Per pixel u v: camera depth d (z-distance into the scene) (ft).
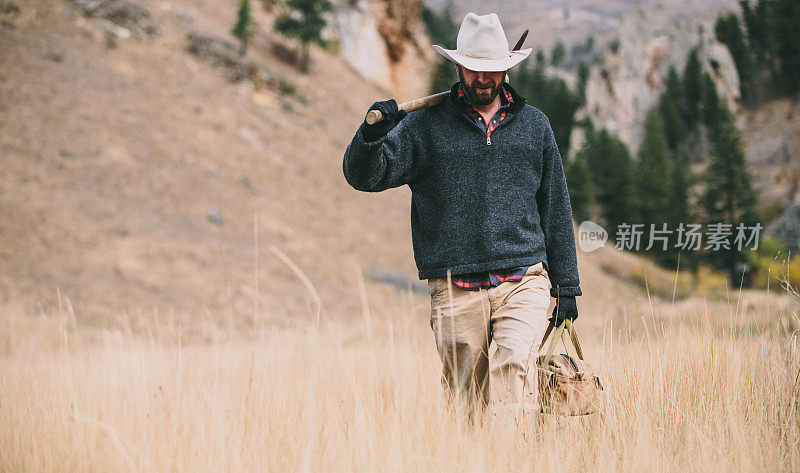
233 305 85.87
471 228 9.00
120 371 11.97
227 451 6.83
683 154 323.16
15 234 90.74
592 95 383.24
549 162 9.47
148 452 6.77
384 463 6.48
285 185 139.33
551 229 9.50
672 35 395.34
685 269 140.15
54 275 84.58
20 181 103.04
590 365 9.50
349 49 257.96
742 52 394.52
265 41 218.79
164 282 89.40
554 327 9.27
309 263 107.86
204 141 139.54
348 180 8.88
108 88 140.67
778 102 376.48
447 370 9.36
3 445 7.43
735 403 8.00
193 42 176.45
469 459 6.47
